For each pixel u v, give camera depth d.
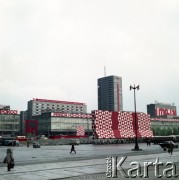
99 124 89.88
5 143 85.31
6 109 153.50
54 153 40.34
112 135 91.75
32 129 112.44
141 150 43.66
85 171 18.12
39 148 62.81
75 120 157.50
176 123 179.75
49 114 151.38
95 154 35.62
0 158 31.39
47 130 151.62
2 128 141.00
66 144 90.88
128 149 48.84
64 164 22.69
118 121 95.12
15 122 144.50
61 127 152.50
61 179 15.05
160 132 149.75
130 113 99.75
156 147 56.44
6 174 16.88
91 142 94.62
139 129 101.31
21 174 16.86
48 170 18.72
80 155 34.59
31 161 26.19
